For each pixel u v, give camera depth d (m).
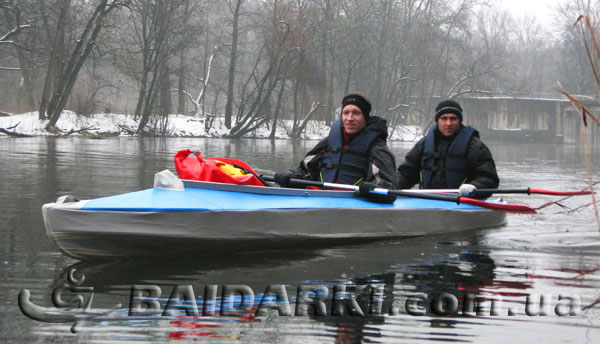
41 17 31.06
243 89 39.34
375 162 5.75
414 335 3.04
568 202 9.11
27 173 10.87
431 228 6.07
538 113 58.34
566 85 58.91
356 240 5.46
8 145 20.39
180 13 36.53
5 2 29.92
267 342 2.92
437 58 51.09
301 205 5.12
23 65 35.38
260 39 43.34
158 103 37.03
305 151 22.91
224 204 4.71
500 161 22.44
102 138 30.02
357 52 45.41
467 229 6.47
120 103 55.34
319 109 43.31
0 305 3.38
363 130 5.92
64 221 4.15
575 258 4.89
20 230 5.53
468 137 6.46
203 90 43.38
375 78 48.34
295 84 38.44
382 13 46.81
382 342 2.95
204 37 48.09
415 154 6.84
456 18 51.03
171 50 35.22
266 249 4.97
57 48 32.38
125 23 35.75
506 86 57.66
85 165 13.02
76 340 2.89
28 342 2.86
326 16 41.19
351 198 5.59
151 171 11.99
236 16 40.25
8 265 4.25
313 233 5.14
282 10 37.00
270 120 42.66
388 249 5.21
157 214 4.36
